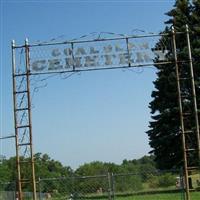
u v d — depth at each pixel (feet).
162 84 147.23
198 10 155.74
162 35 75.00
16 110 70.54
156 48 75.41
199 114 134.21
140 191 101.30
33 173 69.72
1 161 181.27
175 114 144.36
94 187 93.61
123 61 73.97
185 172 73.61
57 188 94.17
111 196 72.59
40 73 72.28
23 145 70.18
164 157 147.74
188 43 75.72
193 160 113.19
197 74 140.26
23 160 73.87
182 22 152.25
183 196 74.08
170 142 145.79
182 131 74.84
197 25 150.20
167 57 75.66
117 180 100.58
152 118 151.02
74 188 94.53
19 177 70.33
